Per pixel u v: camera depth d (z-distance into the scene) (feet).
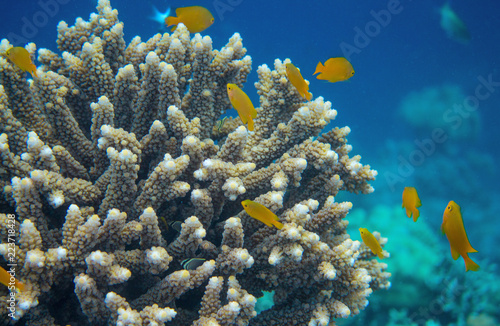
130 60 2.02
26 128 1.78
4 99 1.65
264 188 1.79
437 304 3.24
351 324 3.23
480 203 5.99
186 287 1.46
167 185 1.58
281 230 1.58
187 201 1.83
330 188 1.82
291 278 1.69
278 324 1.69
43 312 1.45
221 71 1.88
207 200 1.62
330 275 1.56
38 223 1.50
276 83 2.02
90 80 1.87
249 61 2.04
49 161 1.57
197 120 1.75
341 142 1.97
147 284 1.59
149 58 1.67
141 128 1.85
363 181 1.91
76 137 1.79
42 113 1.83
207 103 1.90
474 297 3.29
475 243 5.32
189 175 1.74
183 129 1.71
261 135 2.05
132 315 1.33
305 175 1.95
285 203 1.91
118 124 1.91
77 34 2.06
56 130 1.79
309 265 1.65
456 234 1.51
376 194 5.82
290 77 1.89
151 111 1.81
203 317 1.46
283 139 1.90
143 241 1.53
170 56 1.80
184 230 1.52
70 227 1.44
